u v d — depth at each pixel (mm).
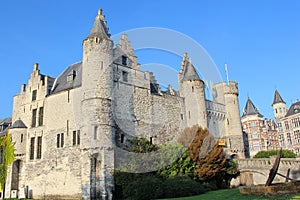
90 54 29875
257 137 74750
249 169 34719
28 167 34125
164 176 25906
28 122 36062
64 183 29938
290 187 15688
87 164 26844
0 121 48656
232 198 16094
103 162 26828
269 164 33438
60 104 33031
